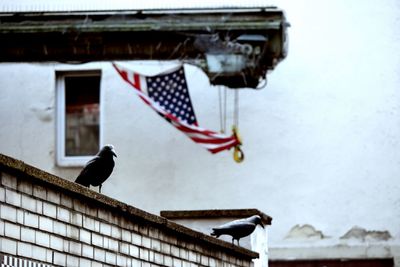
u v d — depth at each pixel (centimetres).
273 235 2475
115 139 2539
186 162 2517
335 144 2488
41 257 965
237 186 2497
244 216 1611
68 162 2566
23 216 941
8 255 917
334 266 2462
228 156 2503
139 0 2475
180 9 2339
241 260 1503
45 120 2570
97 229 1066
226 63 2331
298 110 2502
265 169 2492
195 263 1309
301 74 2505
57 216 995
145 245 1169
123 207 1112
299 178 2486
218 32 2330
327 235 2467
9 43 2366
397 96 2488
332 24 2509
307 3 2514
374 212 2462
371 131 2484
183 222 1617
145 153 2527
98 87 2578
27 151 2564
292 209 2478
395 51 2497
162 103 2488
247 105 2505
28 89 2578
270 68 2359
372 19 2505
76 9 2486
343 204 2472
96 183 1282
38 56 2375
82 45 2358
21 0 2491
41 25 2347
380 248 2452
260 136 2502
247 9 2333
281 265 2466
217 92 2509
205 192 2506
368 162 2478
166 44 2348
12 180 928
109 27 2334
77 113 2577
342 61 2502
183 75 2478
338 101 2494
